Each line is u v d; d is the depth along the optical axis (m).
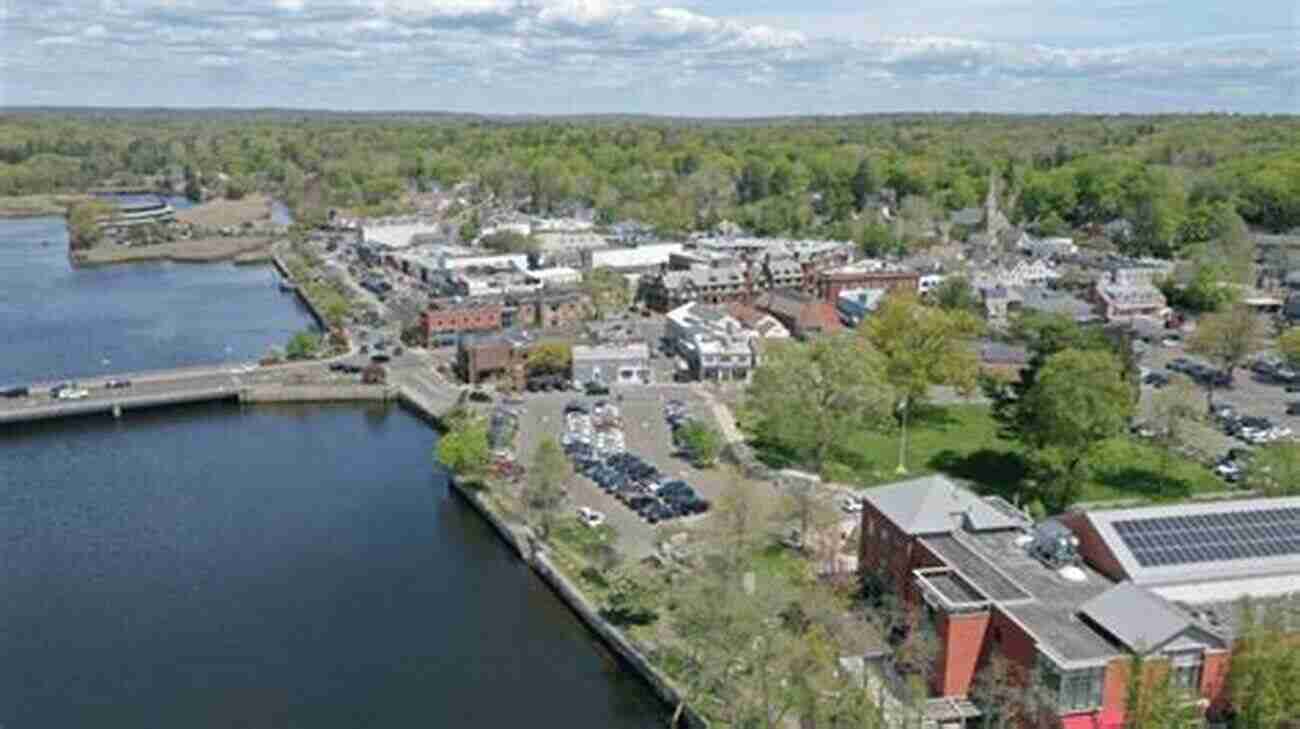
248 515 116.19
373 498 121.69
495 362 164.38
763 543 101.12
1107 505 111.56
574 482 120.25
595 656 86.56
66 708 78.06
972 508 86.62
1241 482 119.25
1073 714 66.44
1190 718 64.44
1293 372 165.50
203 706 78.50
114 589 97.81
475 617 92.94
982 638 73.44
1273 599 74.25
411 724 76.44
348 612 93.69
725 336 169.25
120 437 144.88
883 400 122.69
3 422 147.88
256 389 161.00
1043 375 113.69
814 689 70.19
